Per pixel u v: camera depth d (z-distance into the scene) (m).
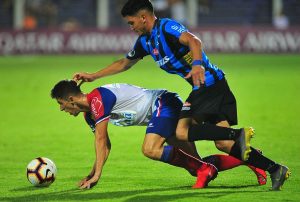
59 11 123.25
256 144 33.34
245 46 105.19
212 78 21.83
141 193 22.05
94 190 22.73
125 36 105.69
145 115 22.89
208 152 31.23
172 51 21.69
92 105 22.14
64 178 25.23
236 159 22.91
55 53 106.12
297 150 31.52
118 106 22.52
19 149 33.12
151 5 21.94
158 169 26.94
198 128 21.27
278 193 21.70
